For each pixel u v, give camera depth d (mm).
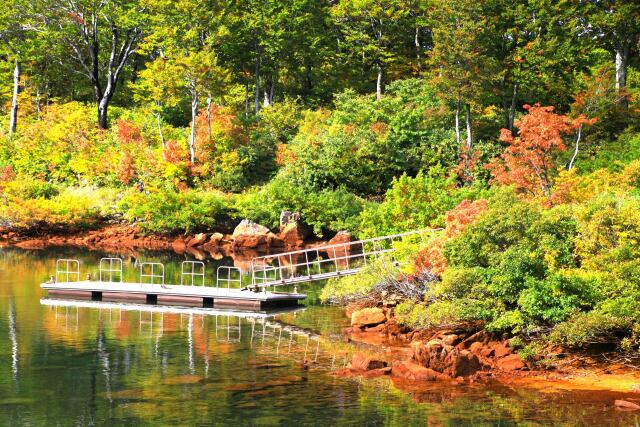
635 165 33250
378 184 54312
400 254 26453
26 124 66000
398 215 35938
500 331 20016
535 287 19266
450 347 18422
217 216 52219
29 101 68500
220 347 21109
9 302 28359
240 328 24016
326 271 38594
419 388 16875
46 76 70438
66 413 14922
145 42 67625
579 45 54844
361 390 16656
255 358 19750
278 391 16562
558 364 18609
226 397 16078
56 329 23438
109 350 20562
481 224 21234
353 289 25953
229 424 14289
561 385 17078
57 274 33719
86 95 74250
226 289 29922
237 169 56656
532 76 53000
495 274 20438
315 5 70625
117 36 67688
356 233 48000
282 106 64438
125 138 58250
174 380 17453
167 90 57375
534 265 20203
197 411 15078
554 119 33406
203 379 17562
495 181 39969
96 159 57781
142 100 68312
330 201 50000
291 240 49656
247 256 45281
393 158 54312
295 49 67750
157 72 56875
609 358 18938
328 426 14188
